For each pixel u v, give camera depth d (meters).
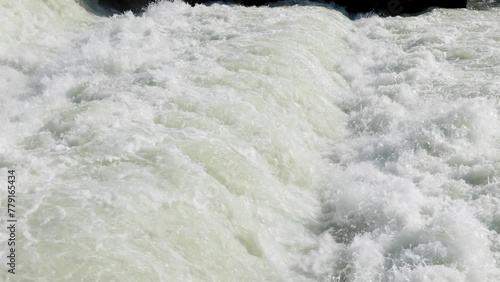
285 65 11.31
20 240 5.30
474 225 6.62
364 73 12.97
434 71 12.30
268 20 15.62
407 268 6.01
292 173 8.45
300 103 10.38
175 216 6.17
